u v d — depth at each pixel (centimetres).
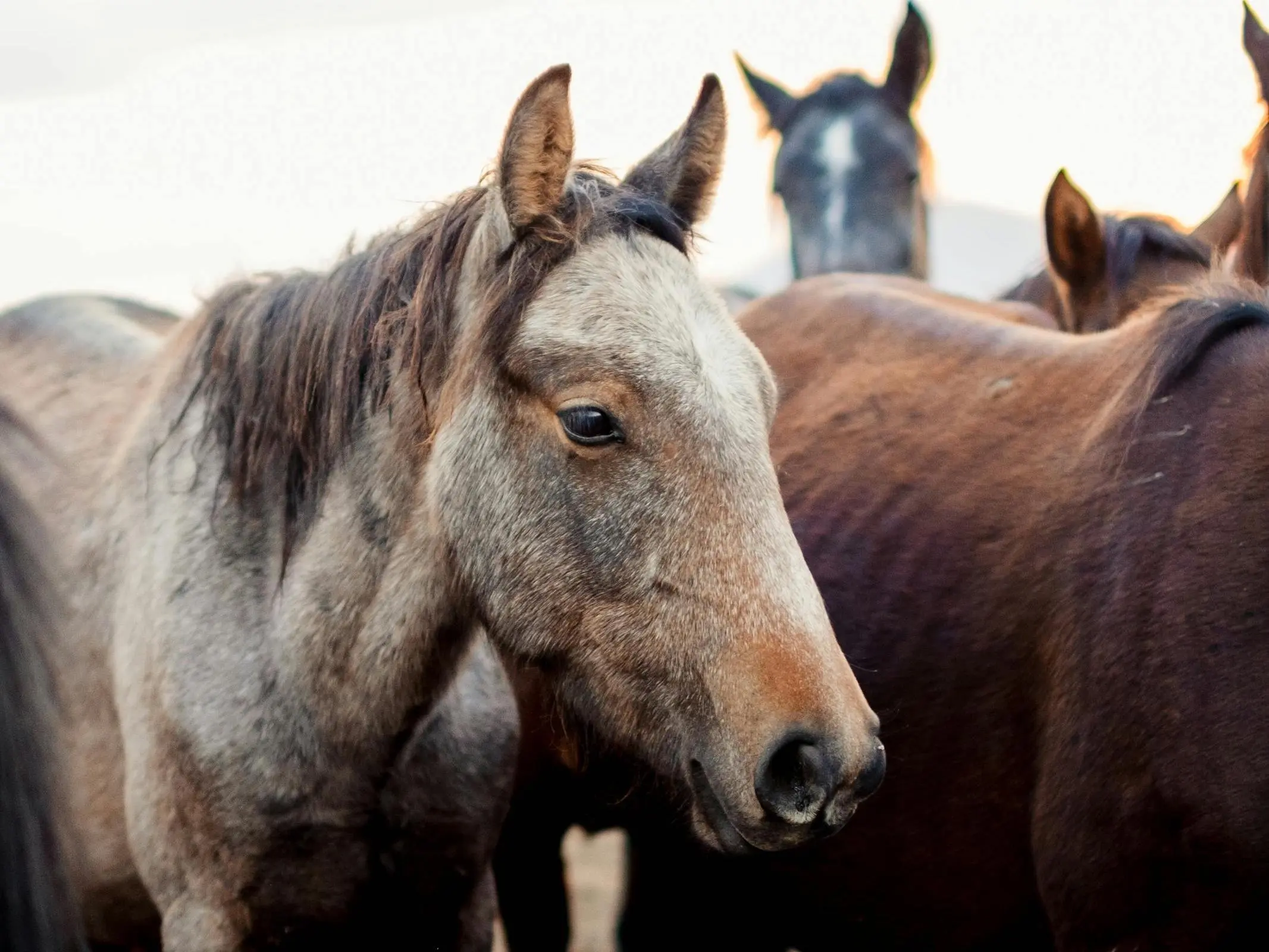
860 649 397
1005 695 362
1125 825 320
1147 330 377
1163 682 312
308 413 345
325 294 349
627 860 497
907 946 394
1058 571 354
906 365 450
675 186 328
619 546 288
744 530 278
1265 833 291
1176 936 313
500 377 299
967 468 398
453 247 323
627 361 283
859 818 390
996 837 365
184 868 354
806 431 457
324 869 349
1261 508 310
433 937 378
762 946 466
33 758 213
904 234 945
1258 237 473
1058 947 347
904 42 980
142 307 591
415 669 338
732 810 273
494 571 305
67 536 403
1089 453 366
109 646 381
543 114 293
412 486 330
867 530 412
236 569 355
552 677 312
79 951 221
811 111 979
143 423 396
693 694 281
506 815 401
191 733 346
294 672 342
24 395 480
